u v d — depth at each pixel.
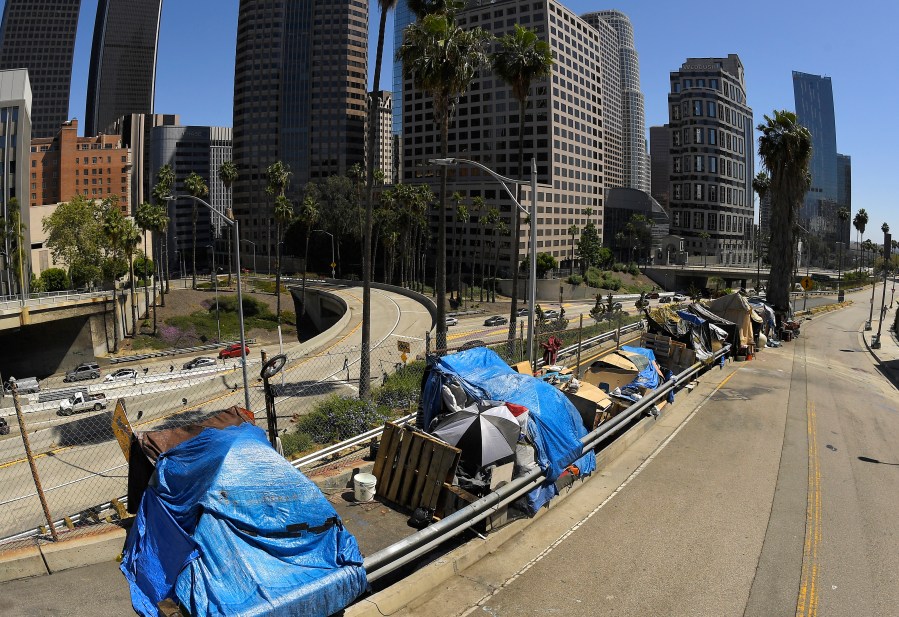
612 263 164.50
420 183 151.75
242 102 179.00
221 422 10.27
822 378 28.44
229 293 97.44
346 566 7.73
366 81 178.00
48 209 109.44
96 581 8.38
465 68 28.69
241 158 179.75
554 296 120.62
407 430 10.91
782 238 44.88
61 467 24.19
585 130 156.62
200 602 6.82
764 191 87.38
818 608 8.80
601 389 17.88
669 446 16.45
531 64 31.91
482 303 106.31
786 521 11.81
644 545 10.59
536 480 11.39
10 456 26.05
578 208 154.12
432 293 112.94
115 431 9.88
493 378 13.05
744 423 19.14
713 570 9.78
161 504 8.14
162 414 27.20
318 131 174.50
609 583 9.27
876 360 37.47
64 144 177.75
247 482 7.94
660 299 106.38
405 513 10.44
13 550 8.79
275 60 176.00
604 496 12.76
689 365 24.16
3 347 64.88
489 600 8.70
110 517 13.60
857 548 10.77
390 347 45.72
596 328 35.72
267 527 7.71
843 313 74.62
